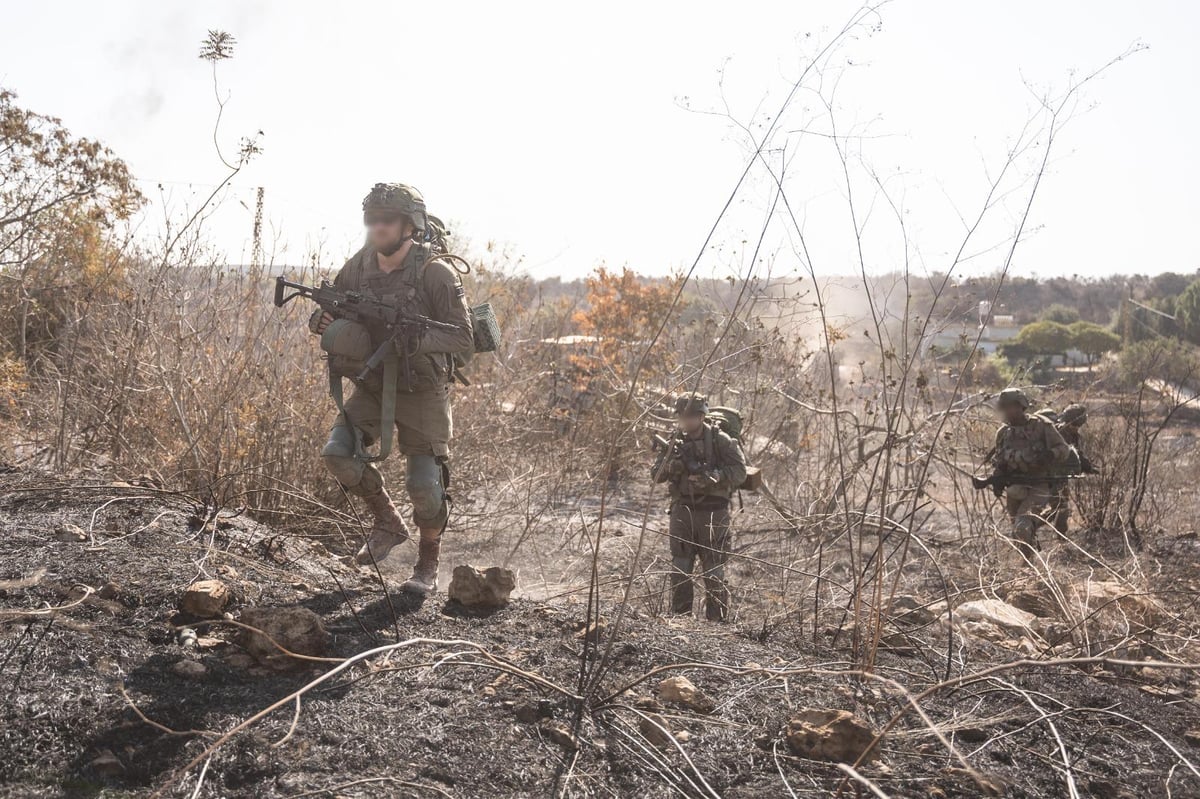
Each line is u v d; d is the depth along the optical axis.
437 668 3.08
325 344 3.66
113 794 2.21
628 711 2.91
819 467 8.13
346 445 3.78
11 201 8.84
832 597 4.71
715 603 5.06
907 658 3.85
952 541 7.22
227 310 5.95
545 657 3.26
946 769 2.75
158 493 4.54
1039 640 4.61
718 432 5.48
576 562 6.10
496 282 9.52
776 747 2.79
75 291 7.46
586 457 8.73
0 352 7.28
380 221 3.70
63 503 4.30
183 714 2.56
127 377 5.71
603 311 11.19
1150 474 9.83
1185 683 4.04
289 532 5.17
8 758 2.26
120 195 9.25
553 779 2.48
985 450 8.32
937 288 3.54
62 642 2.84
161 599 3.29
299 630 2.99
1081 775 2.80
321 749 2.47
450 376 3.91
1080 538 8.59
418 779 2.40
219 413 5.45
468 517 6.97
